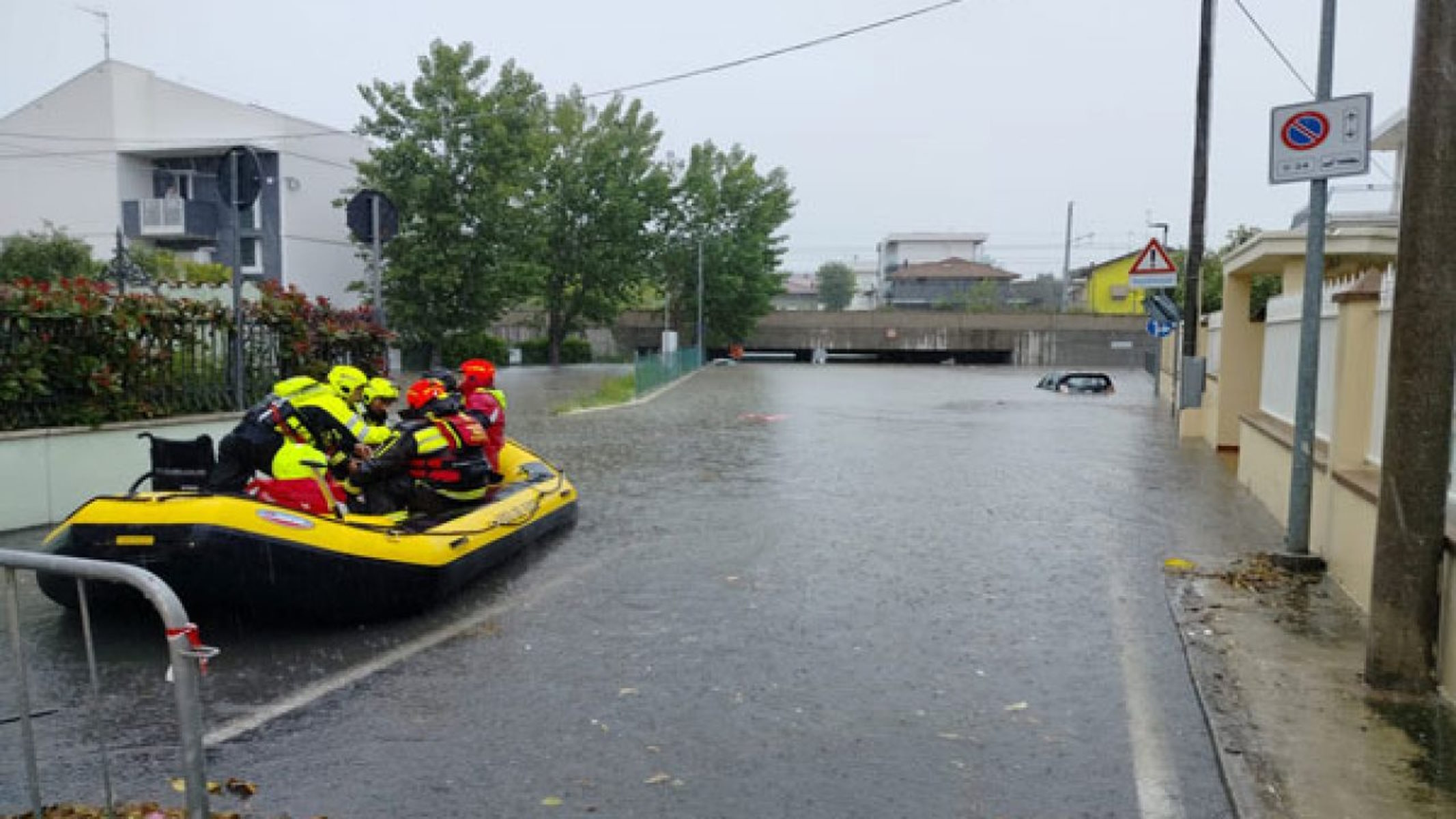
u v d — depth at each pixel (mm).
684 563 7770
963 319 59938
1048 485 11836
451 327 37906
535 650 5664
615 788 3949
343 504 6773
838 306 107000
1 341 8359
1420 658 4754
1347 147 6543
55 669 5309
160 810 3684
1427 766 3979
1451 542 4688
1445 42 4543
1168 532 8992
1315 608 6262
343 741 4414
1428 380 4598
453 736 4457
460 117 36531
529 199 40062
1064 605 6578
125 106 37719
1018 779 4027
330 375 7531
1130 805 3822
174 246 38906
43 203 38344
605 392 26609
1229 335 15047
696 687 5066
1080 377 32156
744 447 15648
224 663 5465
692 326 57219
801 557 7992
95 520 5699
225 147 37781
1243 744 4191
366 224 13219
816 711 4746
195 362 10125
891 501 10656
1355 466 6973
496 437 8562
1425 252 4559
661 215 54250
